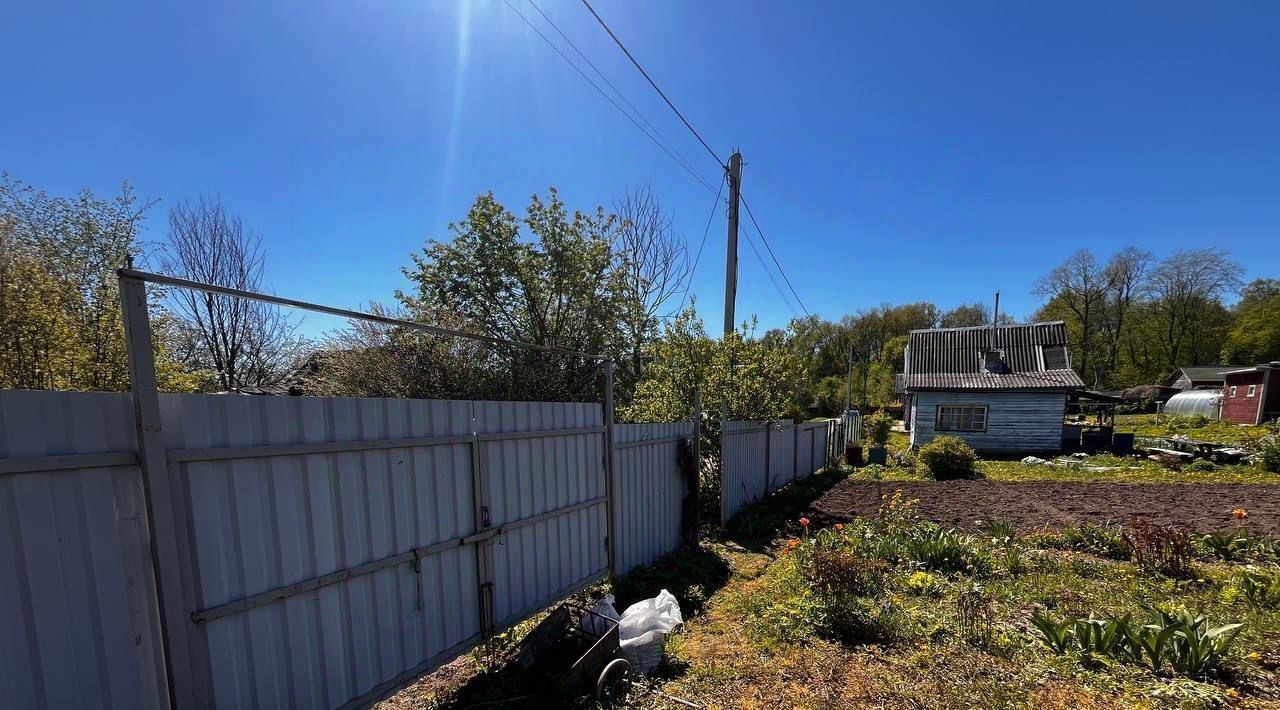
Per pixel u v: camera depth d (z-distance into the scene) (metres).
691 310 8.45
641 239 15.27
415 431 2.84
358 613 2.54
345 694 2.46
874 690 2.85
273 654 2.18
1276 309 36.69
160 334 6.75
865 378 44.03
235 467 2.06
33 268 5.64
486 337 3.21
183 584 1.89
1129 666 2.92
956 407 18.05
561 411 4.05
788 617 3.80
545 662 3.17
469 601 3.19
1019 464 14.55
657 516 5.49
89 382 5.94
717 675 3.08
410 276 10.93
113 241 8.38
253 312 12.41
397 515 2.74
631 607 3.64
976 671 3.00
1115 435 15.88
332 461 2.42
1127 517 7.19
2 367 5.38
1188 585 4.34
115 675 1.75
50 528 1.61
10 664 1.52
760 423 8.55
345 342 7.77
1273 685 2.73
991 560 4.96
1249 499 8.39
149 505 1.79
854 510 8.36
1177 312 40.97
